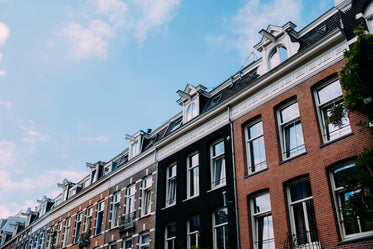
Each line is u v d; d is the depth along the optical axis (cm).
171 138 2039
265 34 1602
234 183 1528
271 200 1354
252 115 1578
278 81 1510
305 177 1280
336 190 1173
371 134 1117
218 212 1597
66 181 3500
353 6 1315
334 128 1262
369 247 1017
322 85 1348
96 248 2428
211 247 1536
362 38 962
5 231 5447
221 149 1725
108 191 2569
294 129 1410
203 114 1827
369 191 973
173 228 1836
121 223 2219
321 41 1353
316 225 1193
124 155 2739
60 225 3181
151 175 2167
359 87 984
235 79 1898
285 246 1237
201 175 1741
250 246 1367
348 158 1156
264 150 1504
